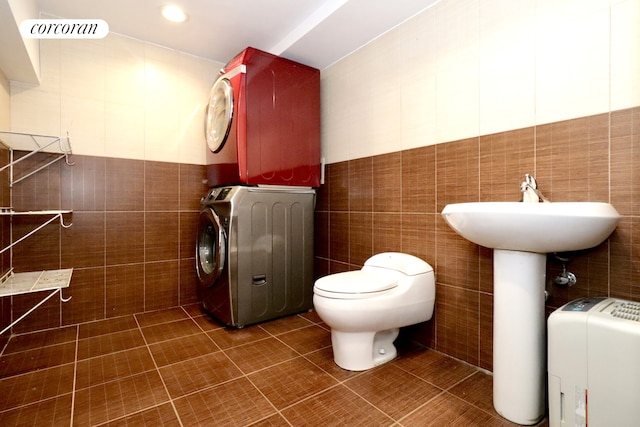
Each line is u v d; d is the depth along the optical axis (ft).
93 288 7.07
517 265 3.83
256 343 6.04
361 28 6.45
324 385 4.65
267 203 7.03
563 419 3.33
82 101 6.88
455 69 5.35
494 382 4.12
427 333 5.91
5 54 5.21
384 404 4.22
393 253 6.02
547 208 3.13
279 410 4.09
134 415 3.97
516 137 4.60
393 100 6.41
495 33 4.82
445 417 3.98
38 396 4.33
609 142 3.78
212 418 3.92
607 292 3.83
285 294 7.39
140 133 7.58
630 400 2.86
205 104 8.48
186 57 8.19
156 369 5.08
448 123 5.47
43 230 6.52
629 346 2.86
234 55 8.32
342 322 4.83
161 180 7.88
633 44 3.60
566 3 4.11
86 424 3.79
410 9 5.84
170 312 7.72
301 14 6.48
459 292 5.39
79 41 6.82
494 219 3.41
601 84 3.84
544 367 3.92
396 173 6.37
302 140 7.66
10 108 6.13
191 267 8.32
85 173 6.93
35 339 6.13
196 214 8.39
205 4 6.18
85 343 5.98
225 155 6.97
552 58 4.24
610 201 3.77
